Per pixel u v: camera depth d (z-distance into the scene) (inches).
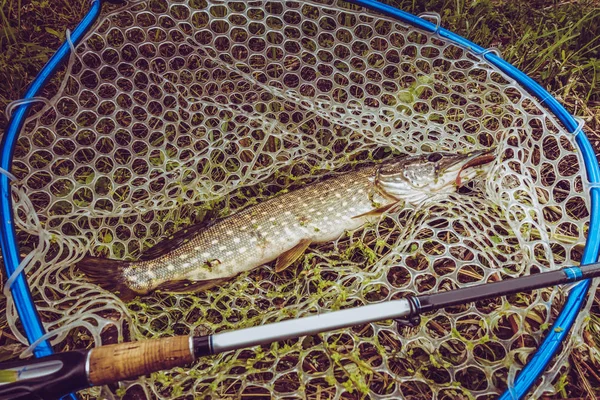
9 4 30.7
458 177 25.7
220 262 24.5
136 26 25.4
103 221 24.7
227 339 17.4
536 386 20.3
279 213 25.4
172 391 20.6
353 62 29.2
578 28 30.6
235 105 27.0
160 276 23.8
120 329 19.7
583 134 22.4
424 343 21.3
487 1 31.3
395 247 23.5
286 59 30.1
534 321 23.3
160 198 25.7
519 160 24.2
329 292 22.3
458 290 18.4
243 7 28.6
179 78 26.8
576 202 27.2
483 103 26.0
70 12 31.2
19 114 21.8
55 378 16.4
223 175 27.3
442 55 25.8
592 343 23.3
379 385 22.0
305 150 27.1
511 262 22.4
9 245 19.6
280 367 22.3
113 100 25.3
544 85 30.4
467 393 19.5
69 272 23.2
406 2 32.0
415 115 26.8
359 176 26.5
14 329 18.9
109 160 27.4
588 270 18.7
